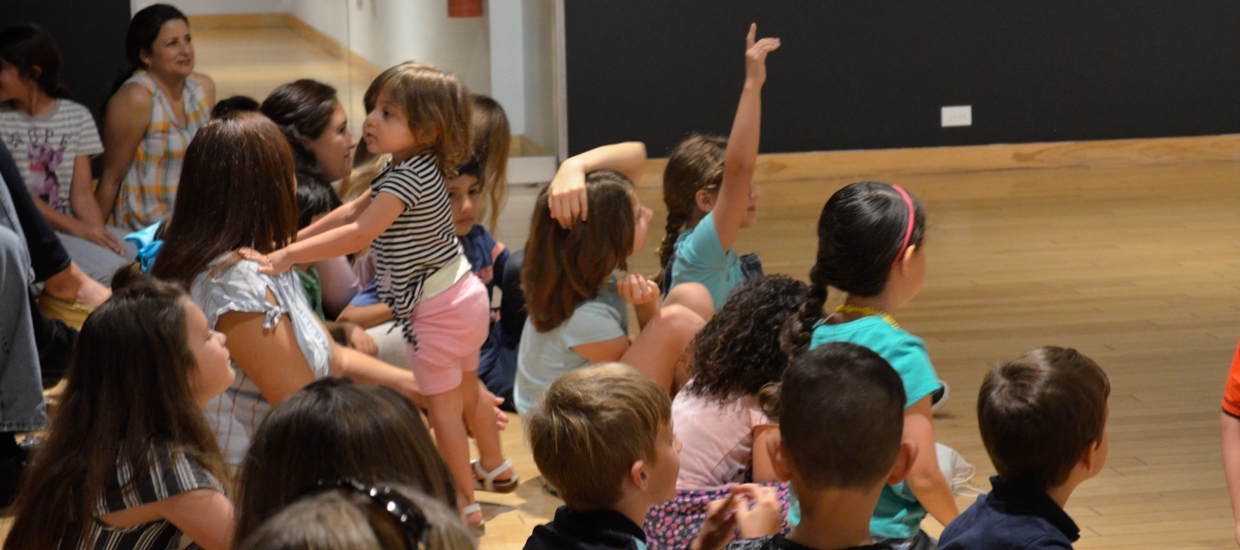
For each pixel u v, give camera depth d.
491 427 3.21
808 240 6.35
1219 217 6.82
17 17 7.10
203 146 2.20
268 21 7.19
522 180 7.97
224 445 2.21
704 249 2.93
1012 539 1.61
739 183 2.81
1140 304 5.03
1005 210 7.13
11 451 3.07
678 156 3.27
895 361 1.89
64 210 4.32
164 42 4.63
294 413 1.36
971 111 8.40
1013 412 1.65
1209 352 4.35
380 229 2.67
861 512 1.56
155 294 1.72
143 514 1.67
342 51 7.34
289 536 0.87
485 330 2.99
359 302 3.66
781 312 2.42
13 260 2.83
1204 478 3.26
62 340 3.25
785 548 1.57
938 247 6.19
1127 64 8.47
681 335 2.91
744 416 2.42
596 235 2.90
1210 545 2.86
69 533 1.64
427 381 2.91
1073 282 5.42
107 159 4.68
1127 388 3.98
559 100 7.90
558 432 1.64
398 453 1.37
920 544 1.92
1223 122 8.65
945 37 8.25
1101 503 3.11
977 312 4.95
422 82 2.71
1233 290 5.23
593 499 1.65
